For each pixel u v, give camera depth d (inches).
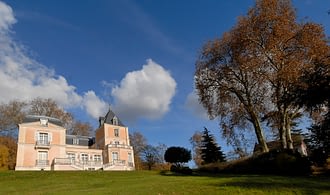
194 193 532.1
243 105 1181.1
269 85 1097.4
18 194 642.8
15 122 2172.7
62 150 1910.7
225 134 1245.1
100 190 609.3
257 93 1136.2
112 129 2265.0
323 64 810.8
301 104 863.1
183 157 1492.4
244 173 1067.9
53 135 1915.6
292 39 1045.8
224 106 1232.8
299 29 1042.1
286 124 1067.3
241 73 1166.3
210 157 1812.3
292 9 1082.1
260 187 563.5
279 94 1029.8
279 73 985.5
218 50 1198.9
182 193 534.6
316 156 1049.5
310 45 1005.8
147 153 2637.8
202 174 1039.0
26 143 1815.9
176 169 1123.3
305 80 838.5
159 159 2620.6
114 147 2135.8
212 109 1251.8
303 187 558.9
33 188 757.3
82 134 2559.1
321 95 792.3
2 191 722.2
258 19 1069.1
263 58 1059.9
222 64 1204.5
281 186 569.3
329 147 1018.1
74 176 1006.4
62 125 2158.0
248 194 520.4
